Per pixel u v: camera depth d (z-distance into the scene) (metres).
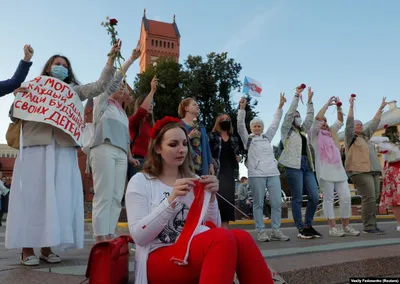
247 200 11.13
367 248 3.46
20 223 2.57
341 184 5.24
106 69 3.05
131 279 2.16
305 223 4.93
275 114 5.21
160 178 2.10
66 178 2.76
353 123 5.41
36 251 3.54
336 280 2.80
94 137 3.39
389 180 5.75
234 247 1.60
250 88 5.02
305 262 2.82
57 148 2.79
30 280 2.13
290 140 5.02
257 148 4.86
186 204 1.96
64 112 2.78
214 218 2.12
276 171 4.84
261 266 1.68
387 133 5.91
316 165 5.30
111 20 3.14
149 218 1.79
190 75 25.58
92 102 3.80
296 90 5.14
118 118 3.57
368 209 5.32
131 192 1.96
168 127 2.09
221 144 4.43
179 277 1.71
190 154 2.24
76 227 2.81
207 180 1.90
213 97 25.69
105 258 1.65
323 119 5.36
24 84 2.82
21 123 2.73
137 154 4.28
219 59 26.17
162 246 1.85
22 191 2.62
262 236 4.64
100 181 3.37
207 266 1.55
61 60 3.05
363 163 5.31
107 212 3.36
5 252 3.59
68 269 2.42
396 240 4.09
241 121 4.99
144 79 25.38
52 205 2.59
